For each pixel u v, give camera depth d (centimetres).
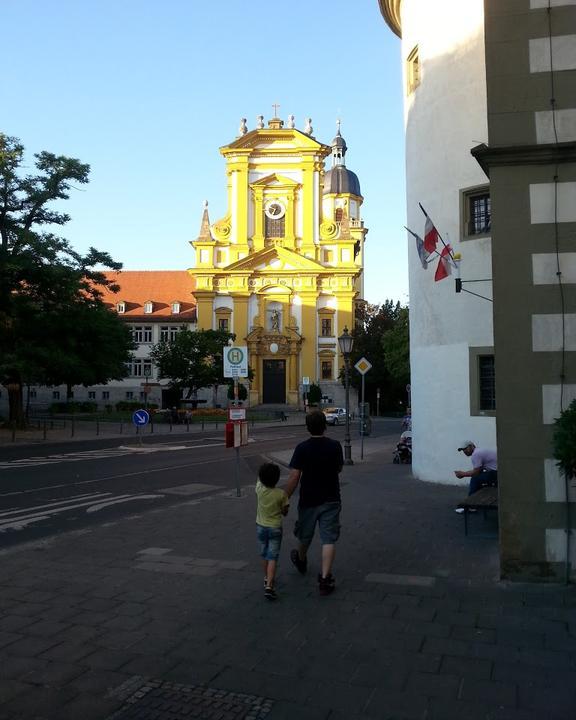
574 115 696
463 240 1380
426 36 1482
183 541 890
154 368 7256
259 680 455
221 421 5169
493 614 584
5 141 3186
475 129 1378
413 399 1555
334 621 570
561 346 683
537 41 705
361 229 8862
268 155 6700
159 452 2541
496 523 995
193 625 561
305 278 6619
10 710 415
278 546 641
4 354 3128
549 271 689
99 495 1376
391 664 479
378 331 6675
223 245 6700
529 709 412
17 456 2356
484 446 1332
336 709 414
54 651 507
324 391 6588
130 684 450
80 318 3422
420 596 638
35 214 3275
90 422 4819
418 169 1512
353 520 1023
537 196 696
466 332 1362
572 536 673
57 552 830
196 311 6969
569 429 609
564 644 514
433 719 401
